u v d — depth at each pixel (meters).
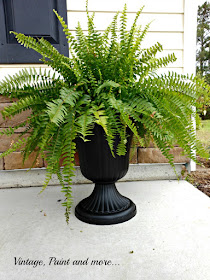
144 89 1.03
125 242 1.01
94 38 1.04
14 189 1.71
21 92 1.03
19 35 1.00
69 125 0.86
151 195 1.53
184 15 1.82
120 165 1.17
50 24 1.70
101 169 1.14
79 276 0.82
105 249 0.97
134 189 1.64
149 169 1.83
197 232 1.08
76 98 0.97
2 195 1.59
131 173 1.82
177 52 1.85
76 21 1.75
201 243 0.99
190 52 1.86
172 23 1.82
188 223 1.16
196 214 1.26
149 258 0.90
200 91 1.03
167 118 0.98
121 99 1.04
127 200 1.29
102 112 0.86
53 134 0.93
